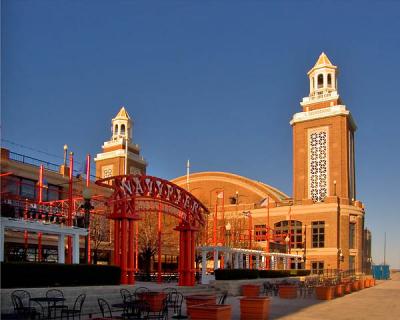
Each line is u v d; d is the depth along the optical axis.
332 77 94.25
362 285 52.78
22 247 44.34
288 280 50.34
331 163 87.88
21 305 17.56
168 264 70.50
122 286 25.31
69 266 23.47
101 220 51.34
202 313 16.30
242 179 101.94
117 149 106.75
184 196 35.47
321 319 22.55
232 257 50.59
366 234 97.25
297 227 84.19
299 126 92.25
